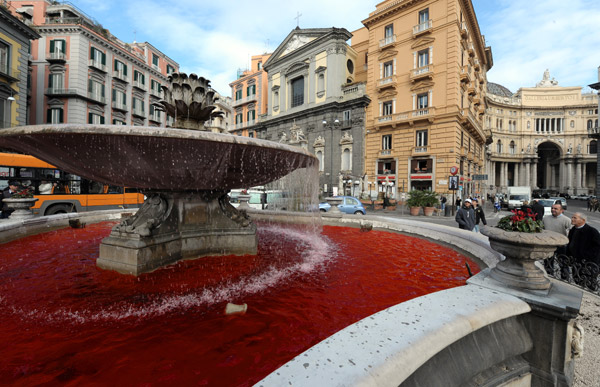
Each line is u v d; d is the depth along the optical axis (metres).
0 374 1.64
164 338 2.05
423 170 24.92
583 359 2.22
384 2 27.77
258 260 4.23
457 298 1.77
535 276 2.00
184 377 1.64
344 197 16.25
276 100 37.81
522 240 1.94
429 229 6.01
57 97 26.23
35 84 26.11
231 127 47.28
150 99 34.81
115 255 3.55
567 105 57.81
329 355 1.17
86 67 27.08
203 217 4.38
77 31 26.22
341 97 30.48
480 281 2.15
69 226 7.24
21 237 5.72
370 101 28.53
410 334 1.32
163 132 2.66
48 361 1.77
